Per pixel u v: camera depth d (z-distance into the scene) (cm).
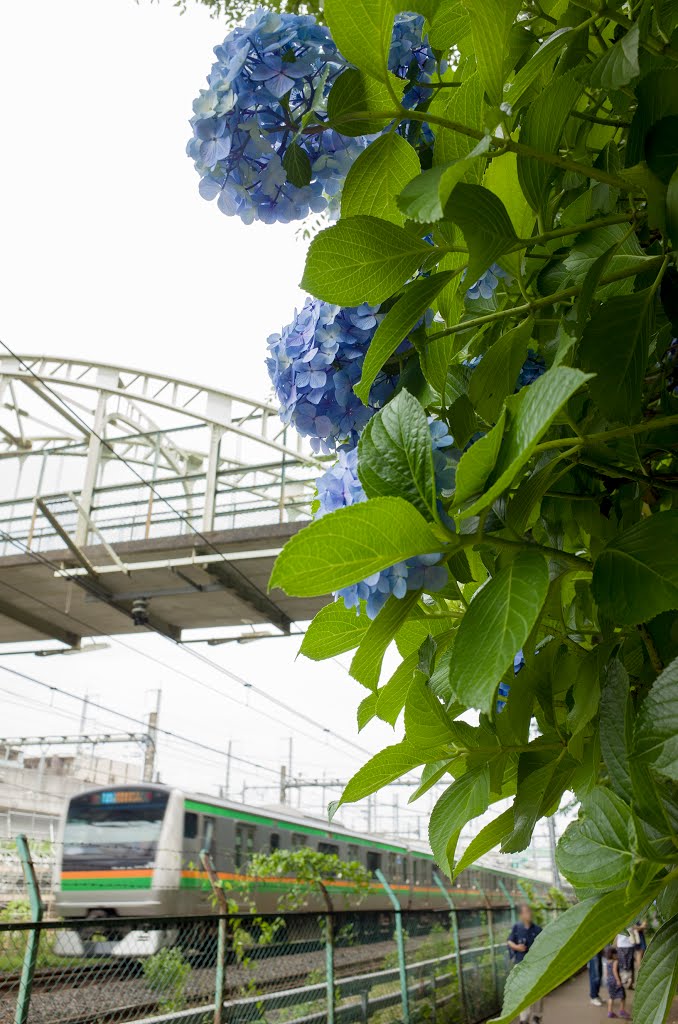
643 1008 67
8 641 2697
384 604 76
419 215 79
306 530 65
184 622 2503
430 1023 963
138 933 832
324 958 822
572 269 104
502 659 62
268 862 1277
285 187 98
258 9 92
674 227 86
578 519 110
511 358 96
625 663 102
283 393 100
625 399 91
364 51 85
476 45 82
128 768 4338
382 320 91
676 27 90
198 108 95
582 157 107
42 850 1587
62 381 2781
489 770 96
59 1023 566
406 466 71
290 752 5047
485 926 1342
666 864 62
